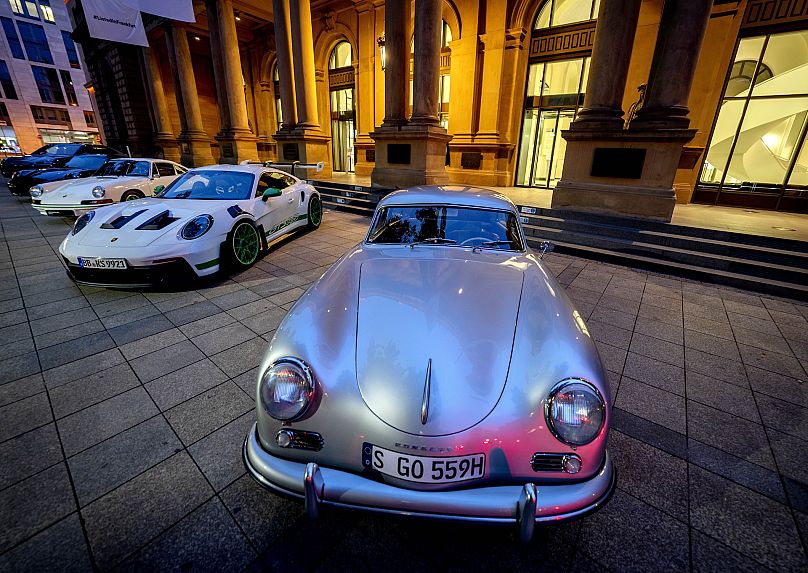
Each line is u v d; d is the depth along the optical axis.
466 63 10.45
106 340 3.07
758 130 7.73
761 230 5.43
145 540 1.50
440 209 2.75
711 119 8.03
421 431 1.29
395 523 1.60
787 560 1.45
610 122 6.20
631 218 6.12
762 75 7.48
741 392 2.55
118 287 3.80
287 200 5.92
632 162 6.10
